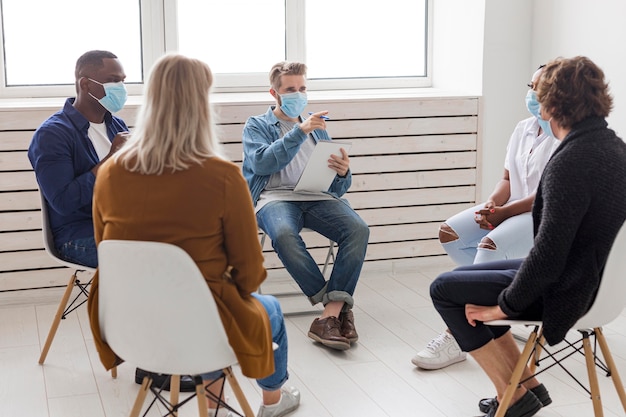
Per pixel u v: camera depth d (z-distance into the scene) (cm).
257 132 349
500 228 308
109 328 199
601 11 383
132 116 392
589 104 216
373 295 395
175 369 193
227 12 442
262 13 447
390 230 431
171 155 188
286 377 248
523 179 323
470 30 439
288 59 454
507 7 430
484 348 242
